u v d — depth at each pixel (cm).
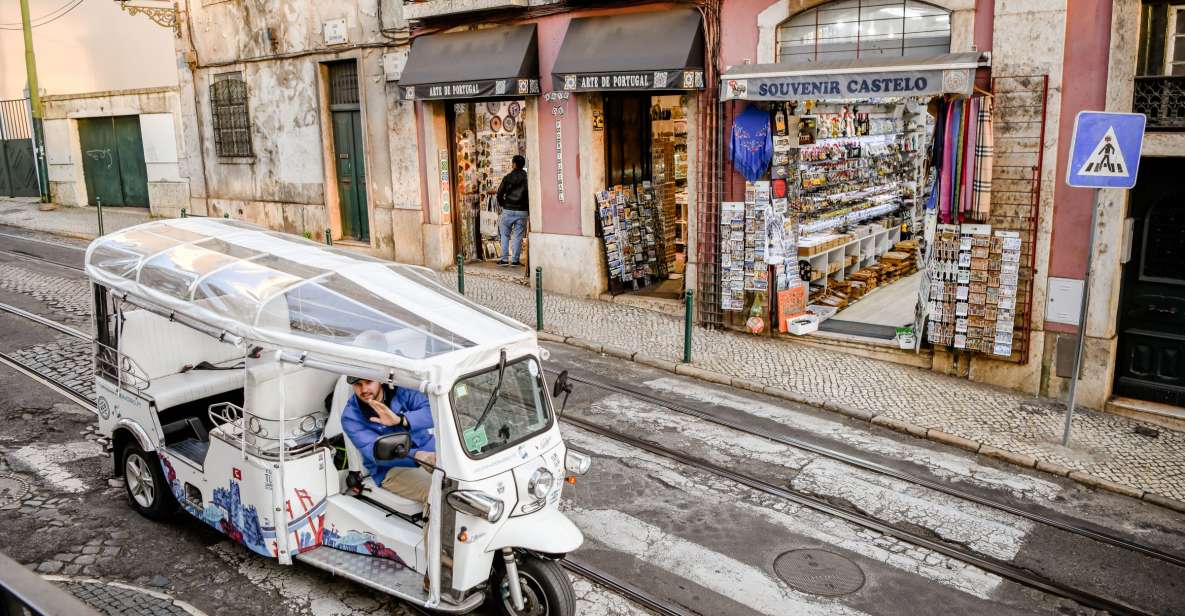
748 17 1112
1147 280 902
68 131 2392
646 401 927
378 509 549
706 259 1185
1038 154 919
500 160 1555
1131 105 866
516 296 1361
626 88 1179
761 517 683
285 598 559
